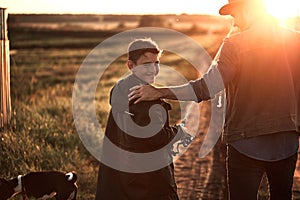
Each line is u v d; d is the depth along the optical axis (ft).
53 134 35.81
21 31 220.23
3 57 34.83
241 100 15.12
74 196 24.14
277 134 15.01
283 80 15.03
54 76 97.19
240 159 15.21
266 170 15.39
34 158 29.91
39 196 23.53
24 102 49.93
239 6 15.46
